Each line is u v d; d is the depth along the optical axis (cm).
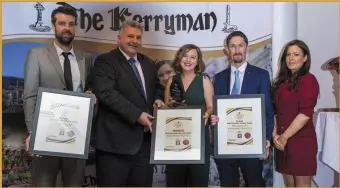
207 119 276
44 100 253
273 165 314
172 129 267
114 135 257
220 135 272
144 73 271
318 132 296
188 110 270
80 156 254
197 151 262
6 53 304
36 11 308
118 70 259
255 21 310
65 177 277
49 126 252
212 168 315
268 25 309
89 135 257
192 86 279
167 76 315
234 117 273
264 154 266
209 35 312
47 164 267
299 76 271
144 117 254
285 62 279
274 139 275
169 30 315
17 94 306
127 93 259
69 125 255
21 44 306
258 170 285
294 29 309
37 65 263
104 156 260
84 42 314
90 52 314
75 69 273
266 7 309
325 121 287
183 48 285
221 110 274
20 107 306
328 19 310
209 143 277
